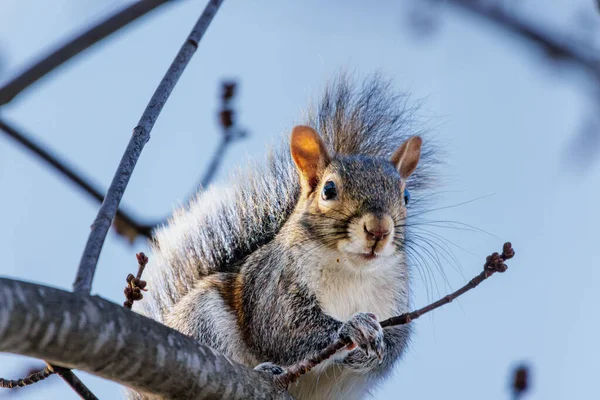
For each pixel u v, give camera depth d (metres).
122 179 7.39
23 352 5.97
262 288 10.83
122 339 6.34
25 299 5.86
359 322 9.13
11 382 7.46
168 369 6.66
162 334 6.68
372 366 10.47
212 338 10.85
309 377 10.66
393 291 10.85
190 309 11.13
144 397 10.57
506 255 8.51
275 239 11.10
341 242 10.10
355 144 12.88
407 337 11.18
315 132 10.88
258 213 12.16
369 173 10.45
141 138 7.79
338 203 10.28
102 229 6.85
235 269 11.61
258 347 10.79
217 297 11.13
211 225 12.17
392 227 9.98
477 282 8.65
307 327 10.41
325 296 10.50
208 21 8.83
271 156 12.48
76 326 6.05
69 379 7.10
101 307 6.27
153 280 11.89
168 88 8.26
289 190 12.16
